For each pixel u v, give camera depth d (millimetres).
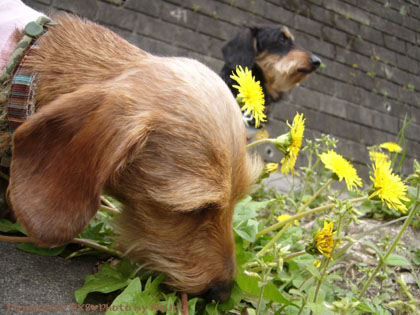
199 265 327
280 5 1271
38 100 347
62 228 291
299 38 1285
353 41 1395
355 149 1275
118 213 365
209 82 341
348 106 1309
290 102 1197
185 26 1098
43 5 921
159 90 321
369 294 404
